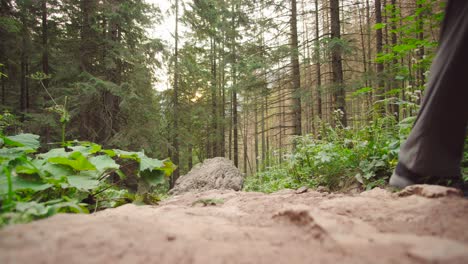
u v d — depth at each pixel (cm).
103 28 941
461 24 177
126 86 929
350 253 90
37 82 1026
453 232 108
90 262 77
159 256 86
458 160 195
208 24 1223
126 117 1020
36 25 980
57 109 296
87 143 287
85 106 923
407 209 143
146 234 106
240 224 138
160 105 1327
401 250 91
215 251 92
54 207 146
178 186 645
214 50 1595
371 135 347
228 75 1514
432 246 91
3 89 1162
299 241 105
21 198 184
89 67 961
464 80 177
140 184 279
